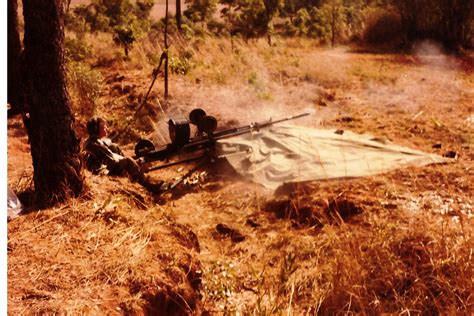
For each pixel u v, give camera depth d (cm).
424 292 415
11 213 419
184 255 412
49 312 306
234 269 471
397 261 442
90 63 1376
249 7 2131
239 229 555
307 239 518
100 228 410
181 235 454
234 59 1359
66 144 446
